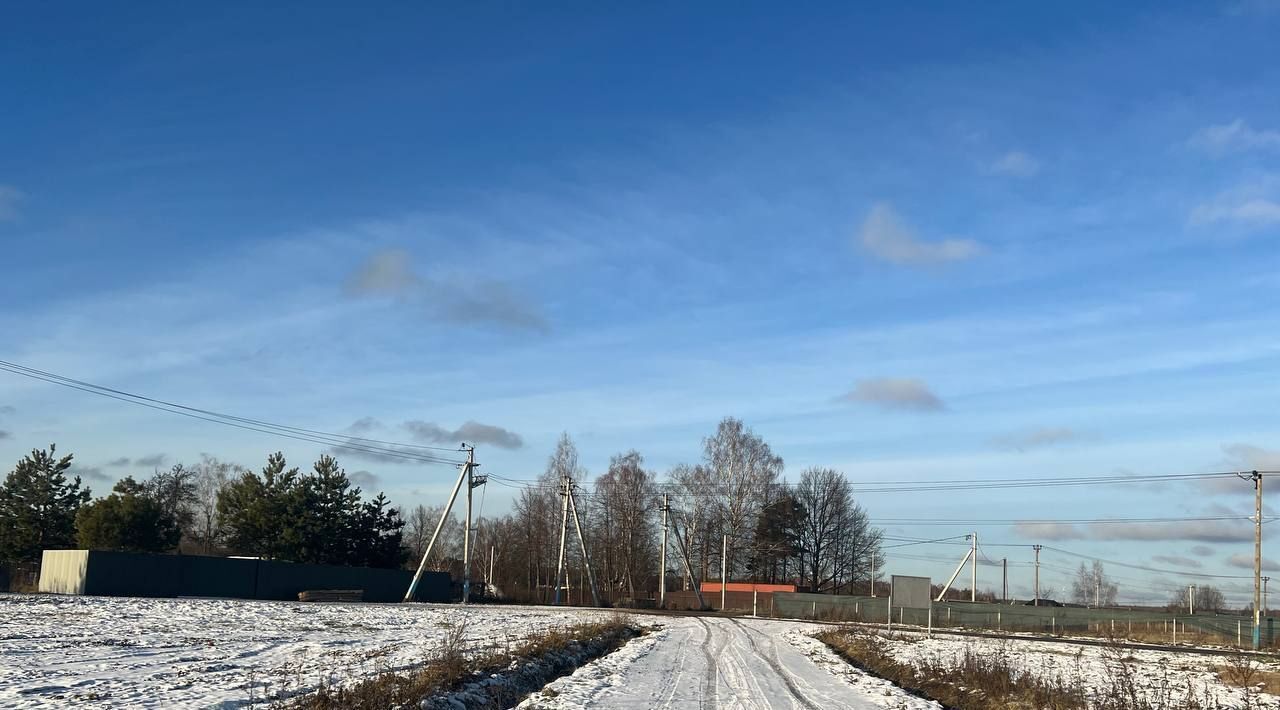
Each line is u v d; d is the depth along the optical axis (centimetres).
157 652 2517
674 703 2017
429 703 1656
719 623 6044
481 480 7800
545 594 9800
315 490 8681
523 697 2052
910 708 2094
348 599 7206
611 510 9581
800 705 2088
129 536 7894
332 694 1642
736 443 8812
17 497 7931
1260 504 5497
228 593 6700
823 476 10725
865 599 7919
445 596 8600
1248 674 2447
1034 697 2259
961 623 7294
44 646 2562
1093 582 13912
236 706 1583
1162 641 5994
